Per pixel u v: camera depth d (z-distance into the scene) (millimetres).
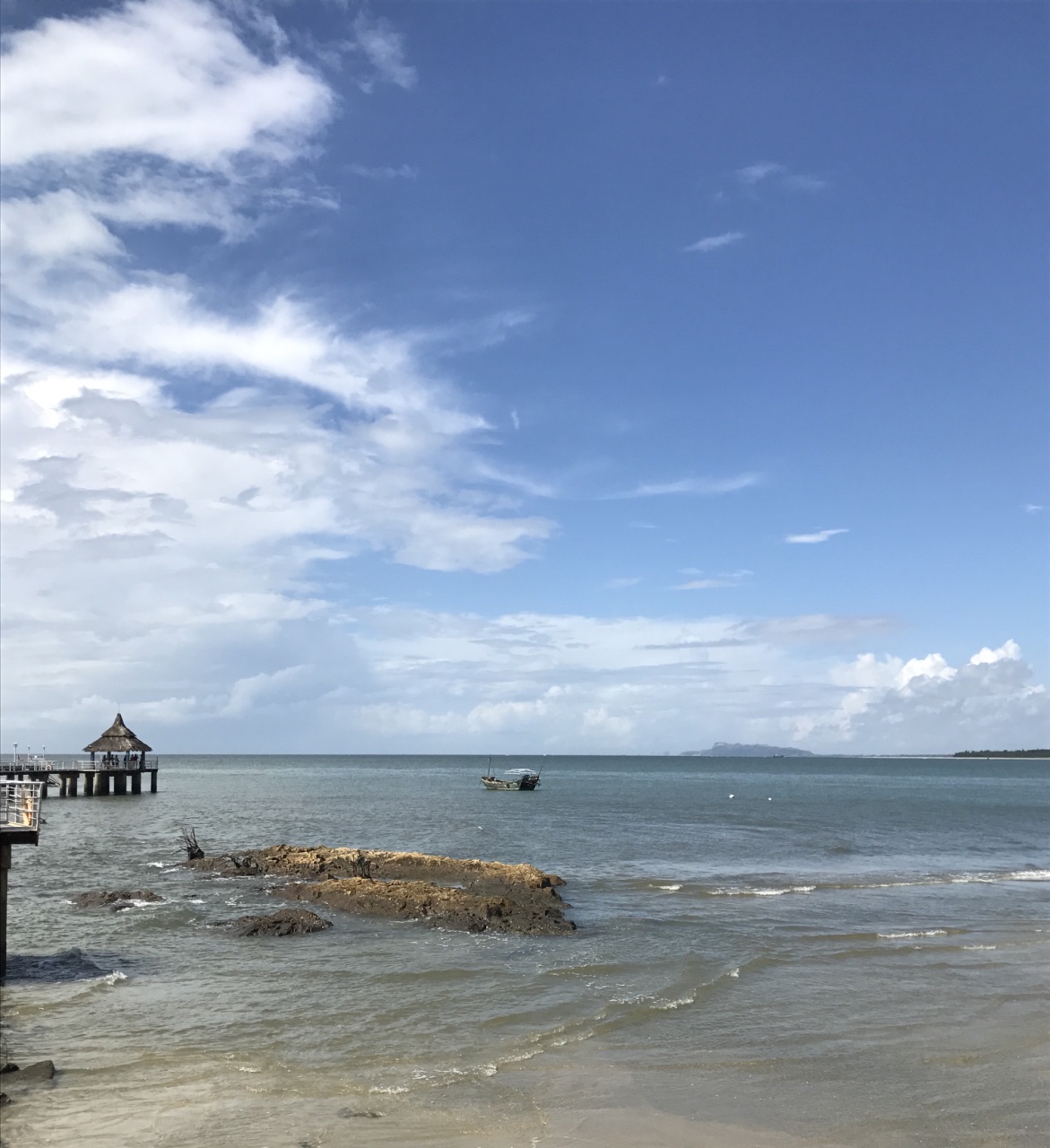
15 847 48375
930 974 23328
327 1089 15453
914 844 54938
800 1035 18484
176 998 20609
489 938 26688
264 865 38875
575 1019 19328
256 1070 16297
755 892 35219
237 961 23891
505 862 44000
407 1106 14758
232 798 91562
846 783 156125
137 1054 17094
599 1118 14398
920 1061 17062
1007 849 53000
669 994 21109
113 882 36219
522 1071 16406
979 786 147750
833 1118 14531
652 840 54281
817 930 28484
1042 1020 19594
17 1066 16219
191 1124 13961
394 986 21719
